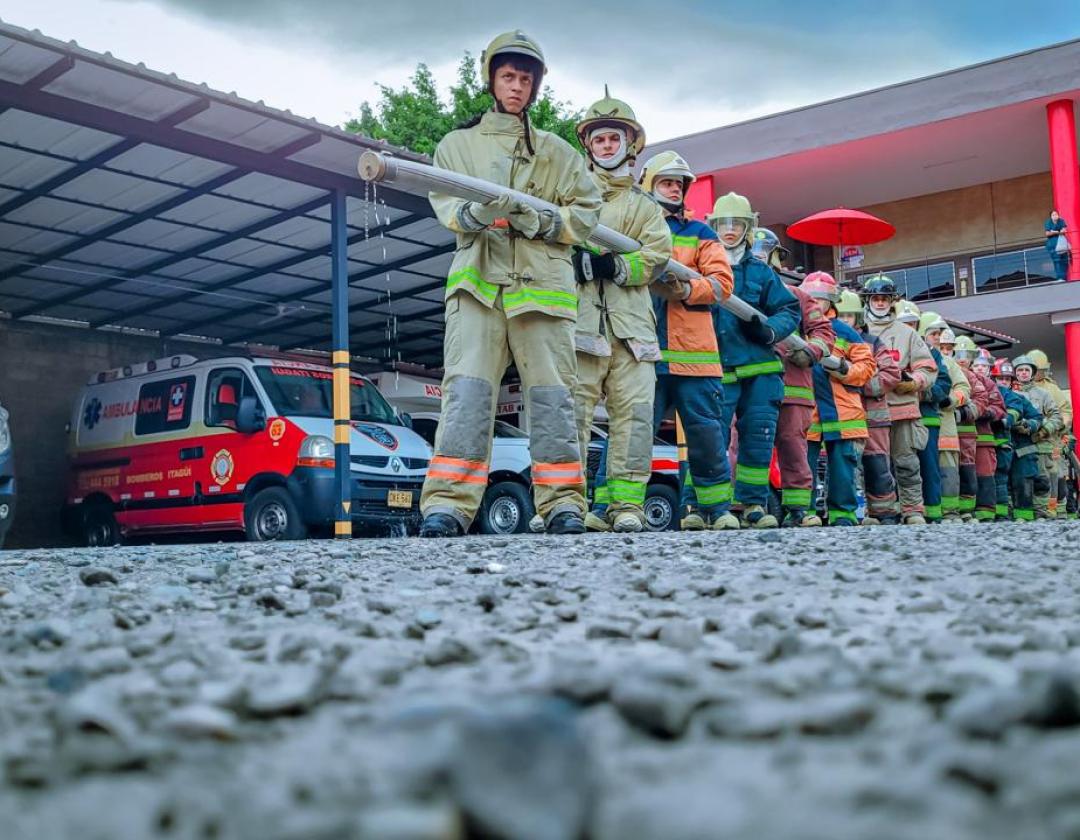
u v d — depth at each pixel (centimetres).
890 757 94
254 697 123
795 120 2325
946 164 2422
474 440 581
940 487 1192
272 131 962
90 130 936
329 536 1051
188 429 1102
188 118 927
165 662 166
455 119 2595
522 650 171
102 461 1198
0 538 908
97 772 98
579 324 645
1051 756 87
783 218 2725
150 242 1238
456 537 567
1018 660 153
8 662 171
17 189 1071
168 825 82
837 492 988
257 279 1388
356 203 1120
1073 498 1909
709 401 757
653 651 169
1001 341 2420
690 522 779
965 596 241
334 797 84
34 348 1572
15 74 845
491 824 67
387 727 105
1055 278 2488
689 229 770
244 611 243
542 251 590
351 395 1116
